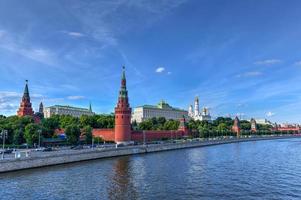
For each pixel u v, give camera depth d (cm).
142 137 15212
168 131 17488
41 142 10281
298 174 6222
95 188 4903
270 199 4275
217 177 5888
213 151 12338
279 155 10162
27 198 4284
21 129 10369
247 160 8762
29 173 6119
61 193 4566
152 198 4322
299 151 11756
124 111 13612
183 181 5488
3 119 12569
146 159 9112
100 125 15900
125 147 10706
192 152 11888
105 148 9894
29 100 14812
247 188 4928
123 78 14012
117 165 7594
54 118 15862
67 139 11181
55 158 7381
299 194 4547
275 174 6231
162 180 5575
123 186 5056
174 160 8850
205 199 4272
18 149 8888
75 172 6400
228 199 4275
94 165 7550
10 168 6169
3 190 4706
